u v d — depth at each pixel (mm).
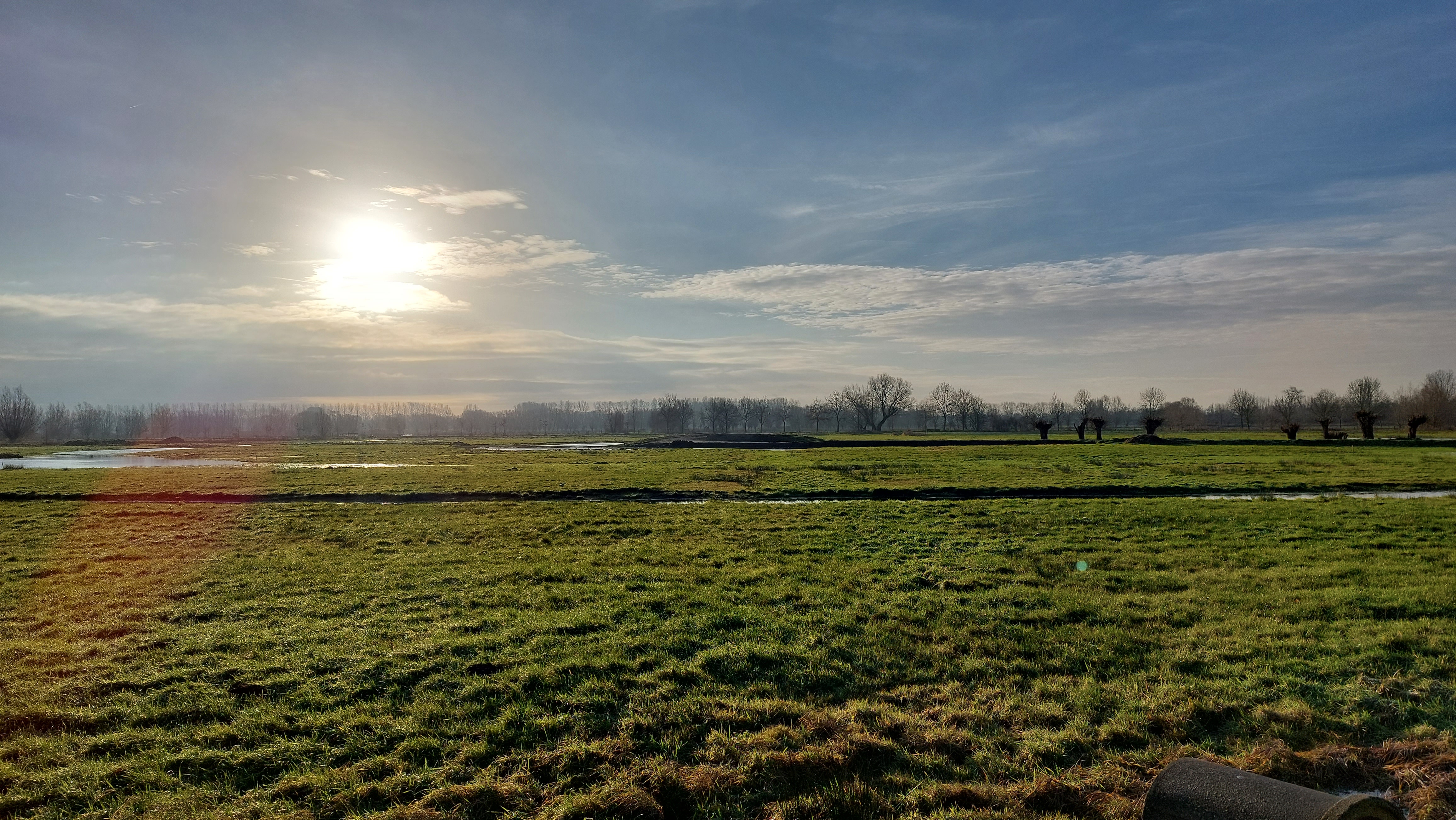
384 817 5988
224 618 11758
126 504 27797
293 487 33219
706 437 94125
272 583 14102
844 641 10078
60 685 8797
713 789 6422
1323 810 4934
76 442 126250
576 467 45188
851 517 22234
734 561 15773
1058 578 13789
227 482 35625
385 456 64812
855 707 7930
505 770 6773
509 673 8891
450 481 35625
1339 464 41625
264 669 9203
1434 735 7152
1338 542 16984
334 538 19516
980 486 30938
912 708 8047
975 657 9484
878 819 6043
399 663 9336
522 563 15703
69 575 15164
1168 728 7441
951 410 167750
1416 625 10297
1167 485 30484
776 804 6199
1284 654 9328
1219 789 5473
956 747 7141
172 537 19906
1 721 7781
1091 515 21750
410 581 14094
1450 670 8641
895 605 11945
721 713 7730
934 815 6039
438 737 7344
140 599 13047
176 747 7262
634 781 6508
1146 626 10648
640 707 7930
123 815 6078
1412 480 31922
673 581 13820
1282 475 34531
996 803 6242
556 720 7594
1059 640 10133
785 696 8312
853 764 6863
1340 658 9141
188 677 9062
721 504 26547
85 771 6754
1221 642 9836
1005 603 11992
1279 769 6566
